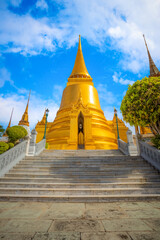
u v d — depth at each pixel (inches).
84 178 322.7
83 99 1115.3
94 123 932.6
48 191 260.4
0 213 172.6
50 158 435.5
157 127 381.7
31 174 330.0
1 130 506.9
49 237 111.3
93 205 210.2
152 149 375.2
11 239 107.7
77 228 128.0
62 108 1093.8
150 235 113.3
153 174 338.3
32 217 157.9
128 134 525.3
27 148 472.4
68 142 786.8
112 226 132.0
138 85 382.9
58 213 172.4
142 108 364.5
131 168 358.0
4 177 321.1
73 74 1428.4
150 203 218.7
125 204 214.4
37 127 1227.9
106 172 344.8
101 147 800.3
